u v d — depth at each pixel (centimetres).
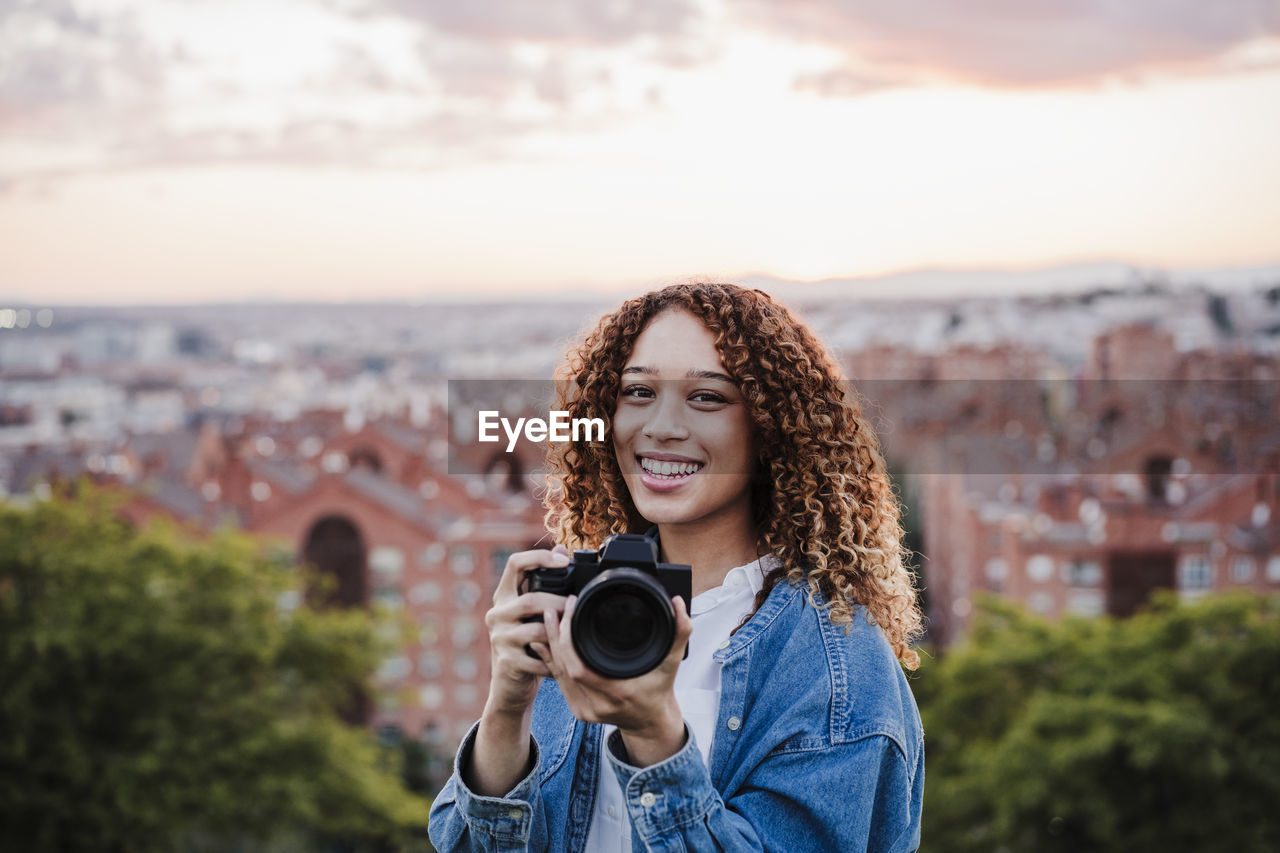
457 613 4647
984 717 2578
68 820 2220
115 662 2362
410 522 4634
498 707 200
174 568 2612
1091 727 2206
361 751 2642
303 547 4631
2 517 2591
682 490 217
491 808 204
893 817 205
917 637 240
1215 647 2388
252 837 2475
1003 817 2183
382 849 2884
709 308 220
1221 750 2217
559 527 257
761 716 206
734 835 187
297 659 2634
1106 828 2117
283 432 6412
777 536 223
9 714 2191
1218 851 2147
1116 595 4319
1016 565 4403
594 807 221
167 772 2245
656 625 180
